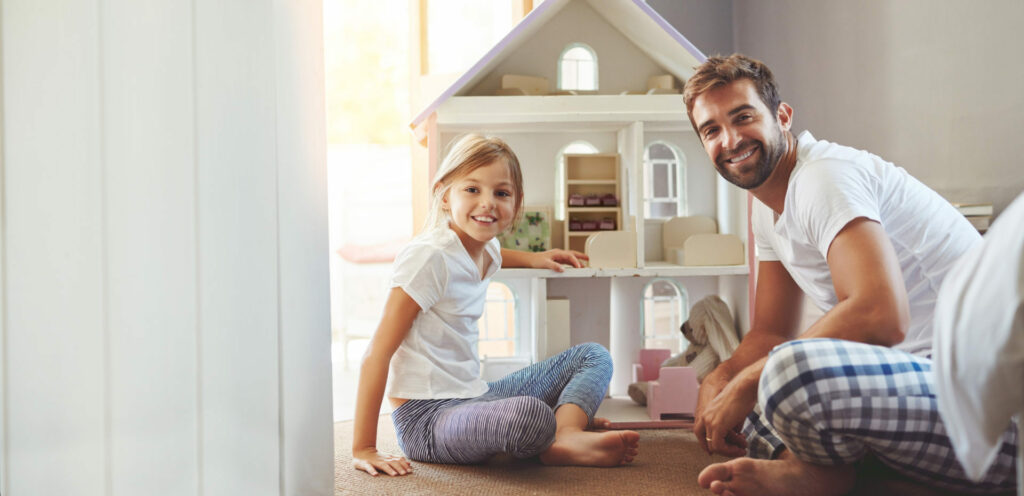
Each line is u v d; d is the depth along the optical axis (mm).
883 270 1104
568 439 1423
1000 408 571
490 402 1390
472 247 1601
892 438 954
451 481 1317
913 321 1253
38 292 892
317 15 1112
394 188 4320
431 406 1476
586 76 2033
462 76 1836
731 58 1368
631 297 2090
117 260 925
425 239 1528
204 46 981
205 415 974
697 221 2062
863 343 1009
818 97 2654
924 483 1069
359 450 1423
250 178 1012
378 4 4031
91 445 908
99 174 918
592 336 2090
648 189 2086
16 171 888
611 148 2072
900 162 2234
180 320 959
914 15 2154
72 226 904
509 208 1574
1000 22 1843
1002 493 983
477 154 1556
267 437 1025
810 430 971
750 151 1327
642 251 1835
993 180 1875
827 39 2578
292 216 1066
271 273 1029
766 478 1037
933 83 2086
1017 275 551
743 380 1192
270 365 1027
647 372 1956
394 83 4102
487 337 2078
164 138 953
